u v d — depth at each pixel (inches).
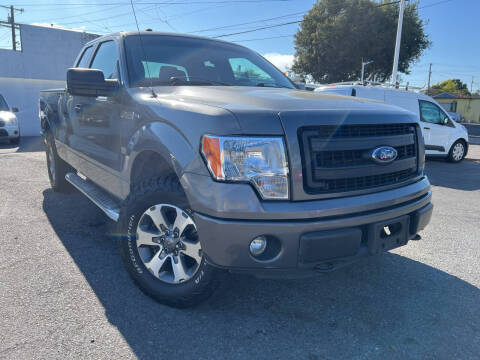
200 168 86.3
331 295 114.4
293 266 85.7
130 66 128.2
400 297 114.3
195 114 90.6
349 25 1176.8
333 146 88.9
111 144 128.7
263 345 90.3
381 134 98.4
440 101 2022.6
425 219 106.9
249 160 83.2
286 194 84.6
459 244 160.7
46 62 742.5
